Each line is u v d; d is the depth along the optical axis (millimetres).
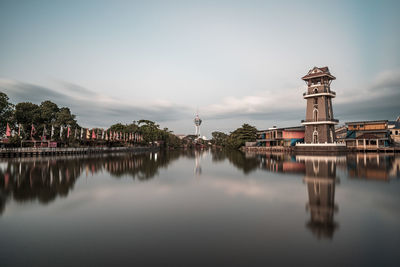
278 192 18109
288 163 39156
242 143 106375
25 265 7973
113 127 111625
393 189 18734
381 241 9523
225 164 40344
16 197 16625
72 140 73312
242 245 9266
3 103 55188
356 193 17516
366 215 12602
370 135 69188
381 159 44562
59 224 11602
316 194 17328
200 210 13703
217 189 19375
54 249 9055
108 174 27219
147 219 12258
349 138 73188
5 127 59406
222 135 193625
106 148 73562
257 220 11992
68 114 77125
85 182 22312
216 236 10109
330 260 8109
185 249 8969
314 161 41844
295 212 13188
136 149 92625
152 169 32562
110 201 15703
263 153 73812
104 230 10836
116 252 8789
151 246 9250
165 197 16781
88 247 9203
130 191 18656
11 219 12289
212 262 8031
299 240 9672
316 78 69312
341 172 27938
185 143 185125
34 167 32969
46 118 71188
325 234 10234
